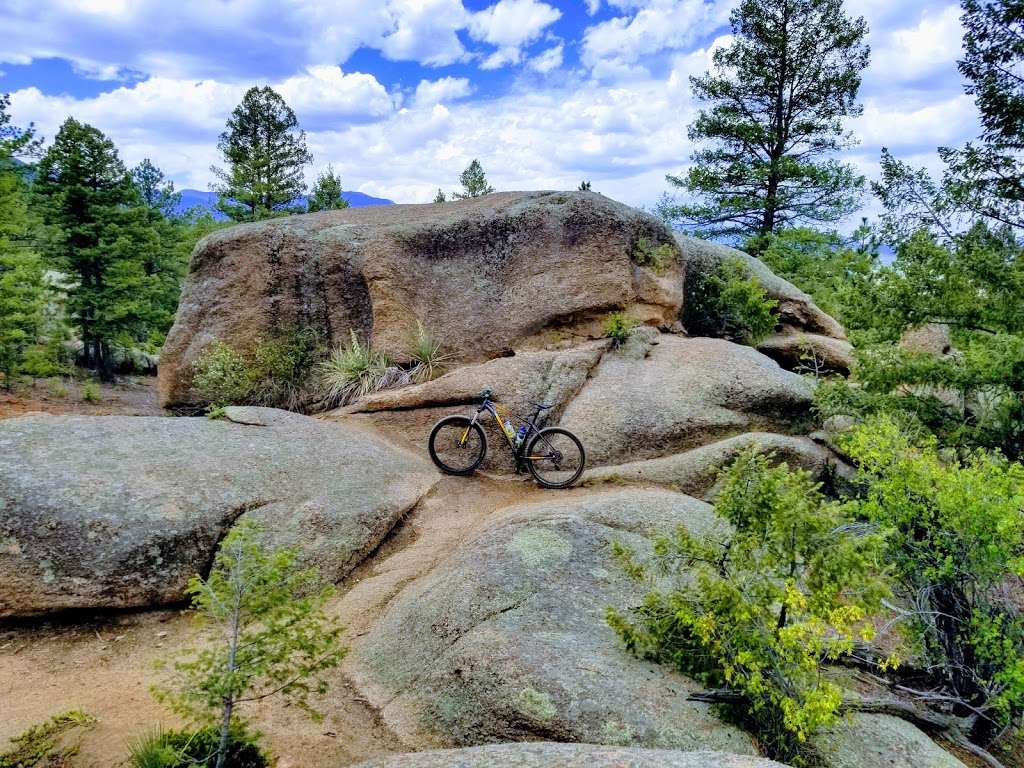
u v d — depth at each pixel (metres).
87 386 17.67
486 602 4.69
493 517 6.80
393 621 4.94
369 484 7.20
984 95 9.35
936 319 7.75
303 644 3.21
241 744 3.35
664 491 7.25
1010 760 4.55
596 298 11.18
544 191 13.06
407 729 3.82
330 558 6.06
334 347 11.86
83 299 21.05
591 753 2.83
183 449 6.88
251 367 11.48
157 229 30.39
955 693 4.77
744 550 3.90
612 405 9.10
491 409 8.45
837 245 21.23
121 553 5.39
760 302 12.35
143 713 3.96
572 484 8.08
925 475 4.87
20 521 5.34
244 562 3.34
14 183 17.69
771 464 8.08
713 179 22.89
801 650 3.58
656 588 4.93
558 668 3.86
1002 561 4.56
